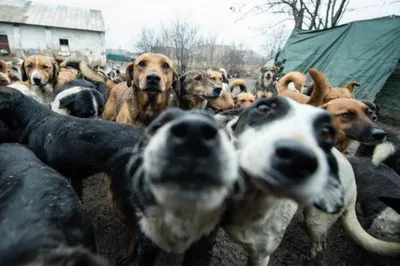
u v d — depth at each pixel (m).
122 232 0.48
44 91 0.98
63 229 0.24
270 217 0.32
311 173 0.18
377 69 1.54
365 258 0.49
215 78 1.15
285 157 0.18
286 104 0.26
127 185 0.33
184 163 0.14
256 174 0.20
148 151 0.16
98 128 0.40
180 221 0.25
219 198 0.16
